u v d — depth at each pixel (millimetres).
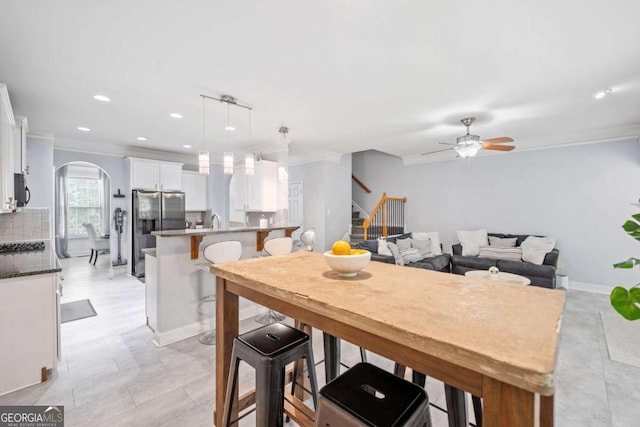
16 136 2986
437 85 2857
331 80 2746
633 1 1710
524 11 1800
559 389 2207
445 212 6332
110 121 4023
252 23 1911
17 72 2576
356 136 4891
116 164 6004
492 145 3898
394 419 888
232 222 7066
